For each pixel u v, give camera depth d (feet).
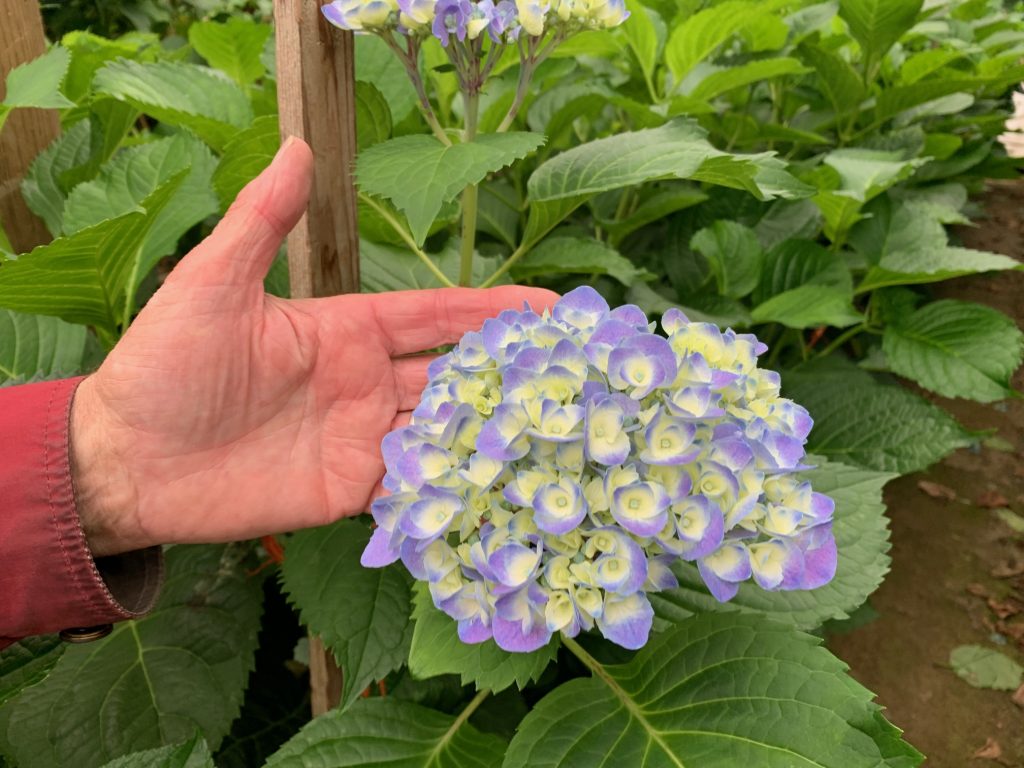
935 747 1.67
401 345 1.05
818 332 2.12
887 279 1.77
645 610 0.70
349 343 1.00
